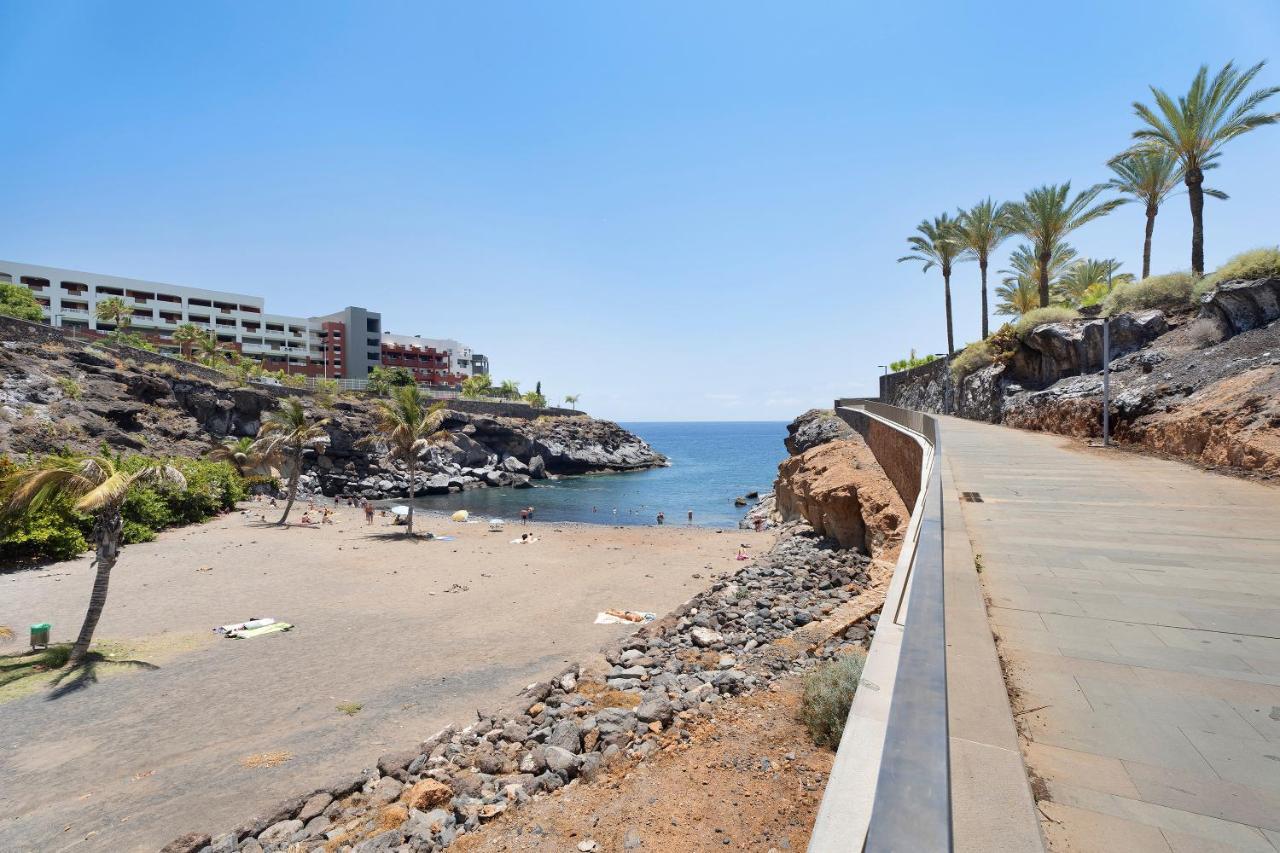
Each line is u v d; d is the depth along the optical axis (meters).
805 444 52.84
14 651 16.45
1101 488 12.99
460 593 23.25
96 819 9.27
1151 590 6.52
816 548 27.23
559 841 6.53
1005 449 20.64
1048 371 31.02
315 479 62.84
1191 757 3.44
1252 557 7.74
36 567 25.64
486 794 8.23
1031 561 7.73
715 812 6.62
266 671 15.21
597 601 22.12
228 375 64.25
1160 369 21.97
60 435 41.69
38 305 67.00
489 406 93.19
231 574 25.48
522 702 11.47
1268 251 20.45
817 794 6.70
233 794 9.84
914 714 1.78
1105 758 3.45
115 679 14.62
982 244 43.41
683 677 11.94
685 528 43.94
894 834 1.24
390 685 14.29
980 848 2.54
